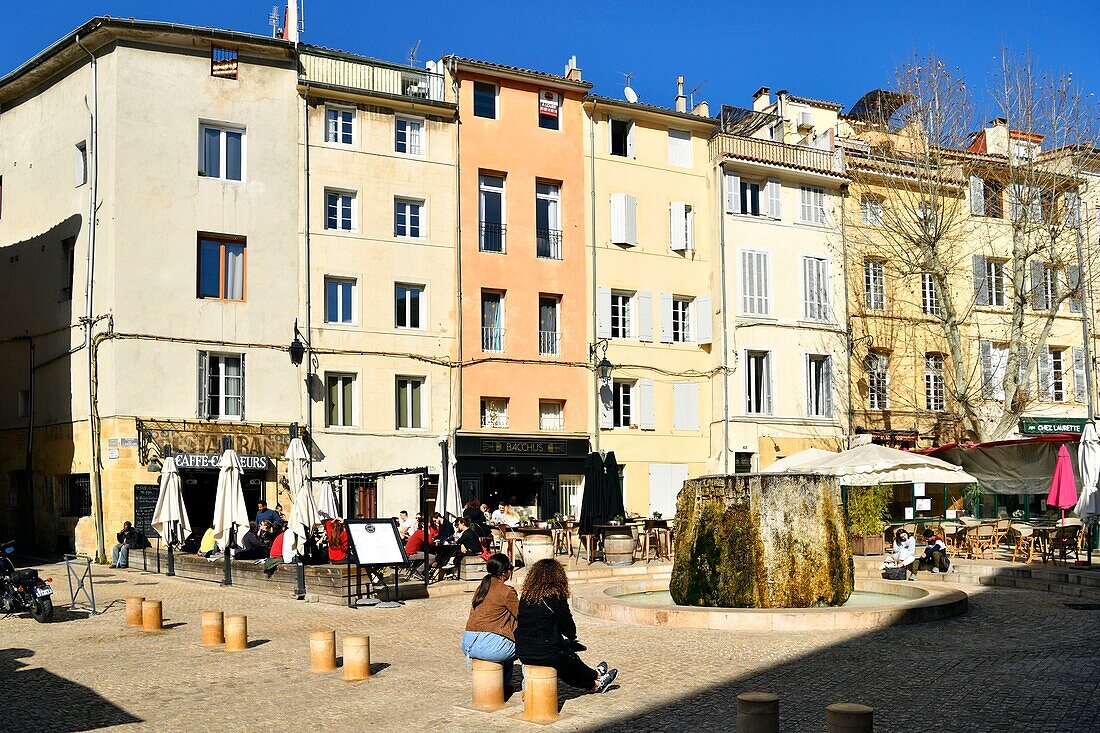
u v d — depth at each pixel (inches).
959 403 1534.2
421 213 1481.3
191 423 1290.6
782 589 693.9
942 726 402.3
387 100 1448.1
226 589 941.2
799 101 2037.4
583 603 735.7
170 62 1332.4
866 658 547.2
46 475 1380.4
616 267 1604.3
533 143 1558.8
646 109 1631.4
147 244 1295.5
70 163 1373.0
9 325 1472.7
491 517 1337.4
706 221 1685.5
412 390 1454.2
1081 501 996.6
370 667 550.3
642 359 1611.7
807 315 1697.8
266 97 1384.1
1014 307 1519.4
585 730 410.6
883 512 1263.5
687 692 472.7
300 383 1368.1
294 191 1389.0
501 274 1517.0
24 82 1443.2
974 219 1796.3
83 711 463.2
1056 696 446.3
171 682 523.2
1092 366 1841.8
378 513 1397.6
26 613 784.9
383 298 1432.1
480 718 433.4
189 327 1309.1
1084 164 1585.9
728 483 718.5
